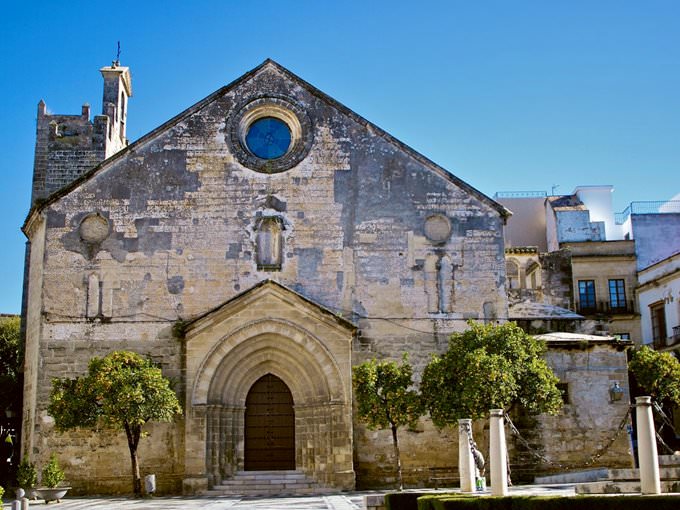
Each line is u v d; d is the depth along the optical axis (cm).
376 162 4206
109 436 3897
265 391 4009
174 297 4031
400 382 3672
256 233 4109
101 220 4088
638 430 2256
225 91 4238
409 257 4131
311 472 3856
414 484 3928
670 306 5731
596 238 6462
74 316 3994
